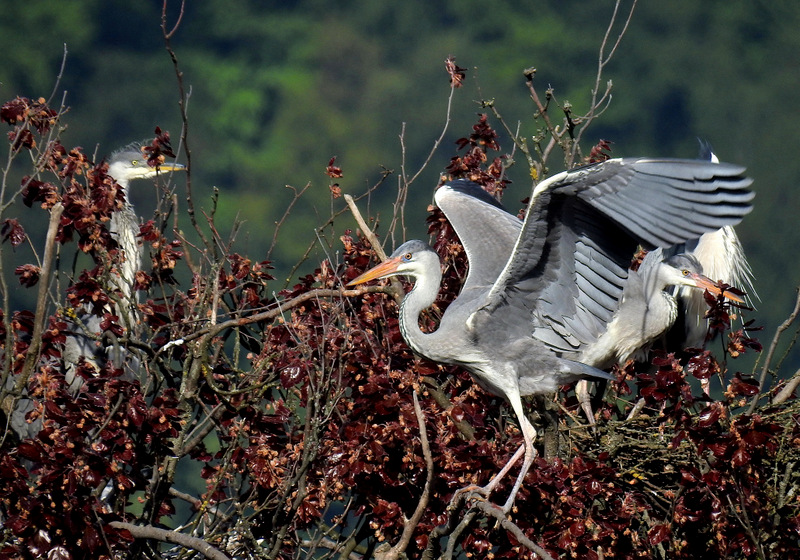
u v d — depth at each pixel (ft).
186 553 32.94
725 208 29.27
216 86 147.64
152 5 149.07
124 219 45.88
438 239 39.24
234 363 34.68
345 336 32.22
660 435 34.19
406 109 147.23
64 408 31.27
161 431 31.65
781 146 137.59
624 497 31.81
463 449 31.48
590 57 147.64
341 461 31.48
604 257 32.27
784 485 33.58
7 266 91.20
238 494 34.09
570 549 30.73
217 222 131.13
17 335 33.86
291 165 141.49
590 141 141.08
